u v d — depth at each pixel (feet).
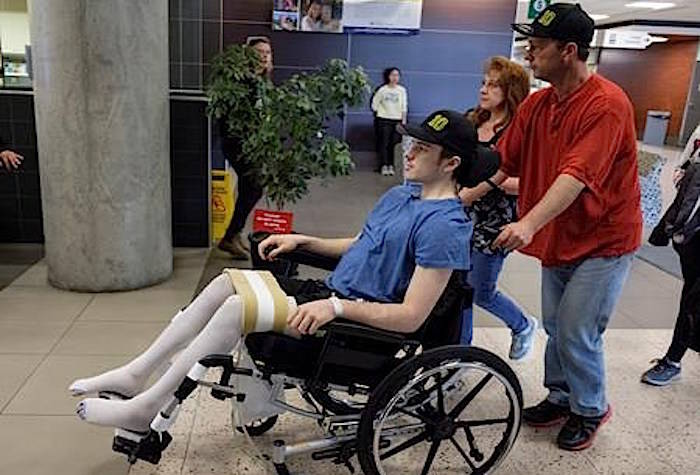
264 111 11.97
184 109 13.58
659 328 11.27
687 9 39.34
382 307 5.58
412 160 6.02
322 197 21.48
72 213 10.94
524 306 12.25
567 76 6.43
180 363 5.69
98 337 9.59
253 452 6.95
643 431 7.82
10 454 6.73
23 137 13.50
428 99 27.07
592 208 6.54
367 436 5.66
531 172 7.13
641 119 55.47
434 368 5.68
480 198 7.89
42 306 10.67
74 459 6.70
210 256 13.82
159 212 11.73
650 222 18.28
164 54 11.16
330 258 7.00
